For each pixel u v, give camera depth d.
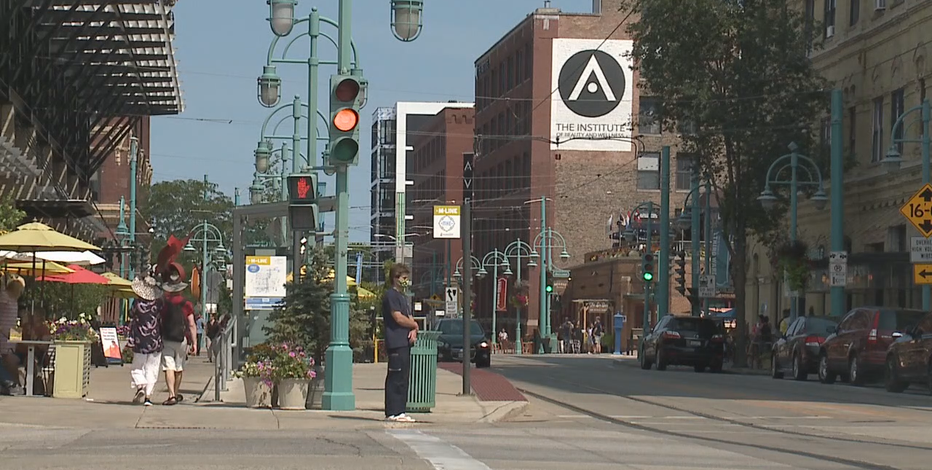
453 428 20.42
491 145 119.62
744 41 54.41
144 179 97.06
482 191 122.25
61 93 53.12
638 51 55.97
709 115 53.91
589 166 105.44
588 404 28.59
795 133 55.50
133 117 66.00
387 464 14.16
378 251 171.00
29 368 25.81
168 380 24.77
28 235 26.62
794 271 52.56
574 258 105.62
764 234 57.84
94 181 84.69
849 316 40.69
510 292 109.31
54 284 42.81
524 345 101.94
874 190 56.09
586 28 105.12
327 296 26.28
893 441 19.50
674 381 40.47
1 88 42.34
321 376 24.19
